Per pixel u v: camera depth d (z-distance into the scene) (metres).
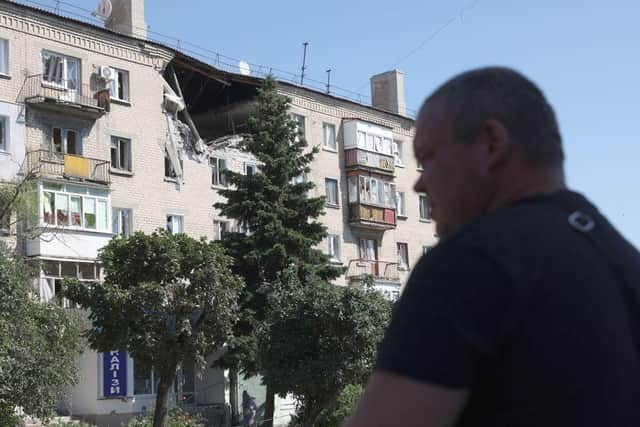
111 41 34.12
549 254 1.63
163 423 20.58
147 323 20.09
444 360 1.51
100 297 20.38
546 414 1.56
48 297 29.59
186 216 36.06
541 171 1.81
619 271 1.72
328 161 43.16
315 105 43.06
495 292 1.55
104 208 32.31
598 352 1.59
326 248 42.22
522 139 1.78
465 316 1.53
